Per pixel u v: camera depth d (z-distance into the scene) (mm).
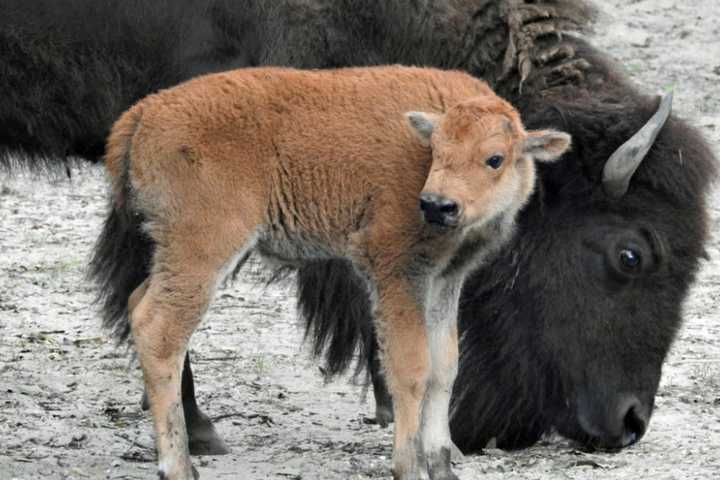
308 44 12555
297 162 10141
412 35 12547
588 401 11906
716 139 24375
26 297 18094
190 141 10062
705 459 11570
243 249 10180
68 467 11242
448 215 9547
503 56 12445
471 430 12242
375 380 13023
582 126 11867
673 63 29250
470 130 9664
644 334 11883
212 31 12633
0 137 12789
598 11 13102
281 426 13070
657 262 11836
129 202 10398
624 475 10953
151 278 10242
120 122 10406
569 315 11891
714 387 14391
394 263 10000
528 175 10094
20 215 22094
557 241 11930
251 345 16250
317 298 12719
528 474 11023
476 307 12164
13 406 13414
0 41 12320
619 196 11844
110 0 12445
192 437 11945
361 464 11422
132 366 15125
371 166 10039
